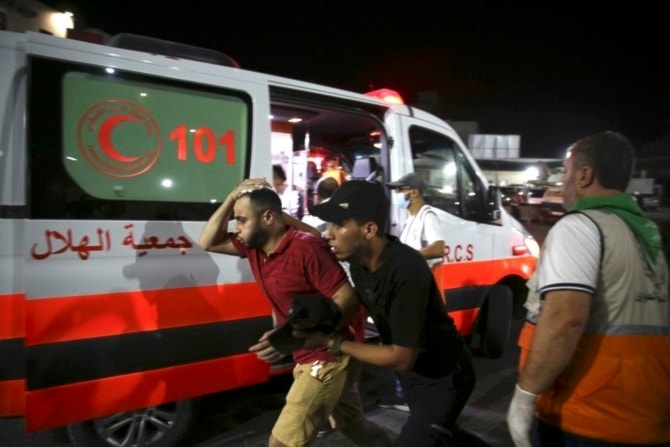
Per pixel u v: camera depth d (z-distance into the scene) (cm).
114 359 273
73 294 262
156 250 287
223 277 309
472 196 483
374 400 407
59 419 260
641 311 172
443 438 225
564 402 177
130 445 312
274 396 418
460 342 233
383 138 420
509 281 525
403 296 203
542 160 3225
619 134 186
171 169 295
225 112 316
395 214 423
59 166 261
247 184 262
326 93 374
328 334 198
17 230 249
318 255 235
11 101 252
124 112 281
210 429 364
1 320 246
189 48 332
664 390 170
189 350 297
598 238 171
